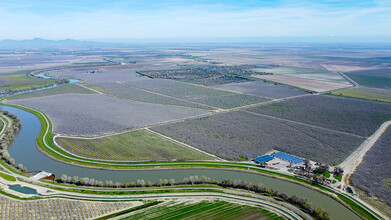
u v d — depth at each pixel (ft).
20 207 282.15
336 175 362.33
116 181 344.90
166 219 264.52
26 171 364.17
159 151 431.84
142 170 374.02
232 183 332.39
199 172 371.35
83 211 277.23
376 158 415.03
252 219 268.62
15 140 477.36
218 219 266.98
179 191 317.42
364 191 326.44
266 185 339.16
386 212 285.43
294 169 376.07
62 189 317.63
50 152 425.28
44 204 288.10
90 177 355.77
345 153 433.48
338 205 298.56
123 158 407.85
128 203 292.20
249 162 400.88
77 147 444.96
